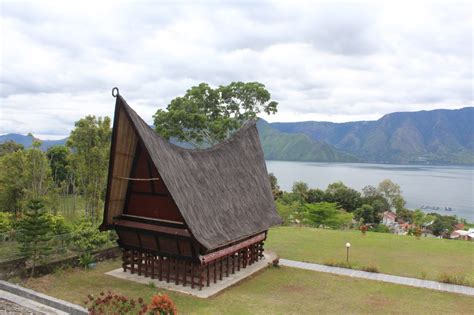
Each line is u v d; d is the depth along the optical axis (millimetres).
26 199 35969
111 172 21172
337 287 22406
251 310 18484
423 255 30625
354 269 26141
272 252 30359
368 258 29359
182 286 21422
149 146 19969
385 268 26578
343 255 30125
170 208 21047
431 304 20031
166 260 22125
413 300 20562
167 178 20031
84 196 37375
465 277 24516
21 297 18078
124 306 15836
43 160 38312
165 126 44750
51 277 22391
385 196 93812
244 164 28375
